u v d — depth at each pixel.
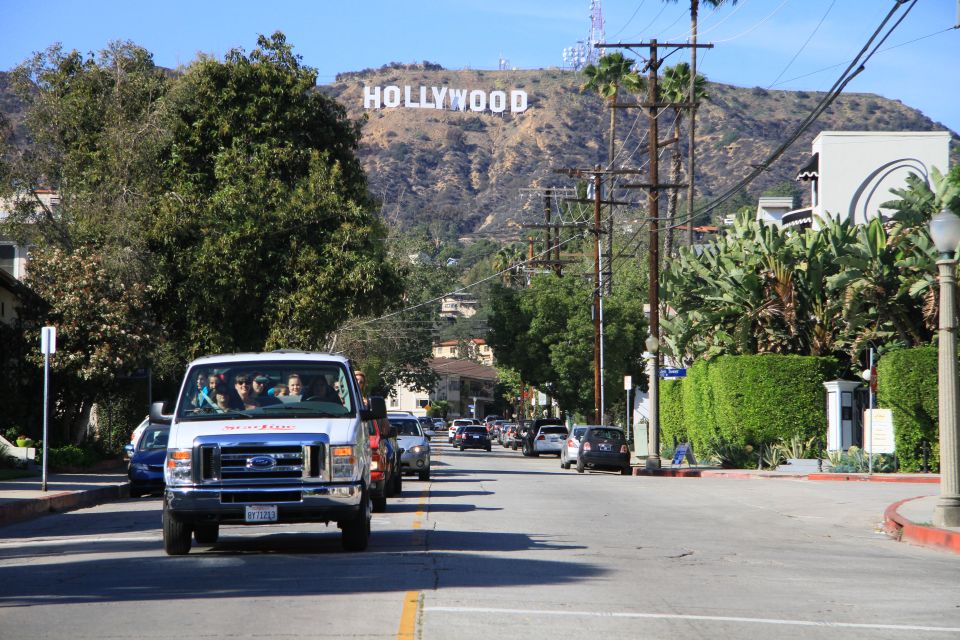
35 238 49.66
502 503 28.52
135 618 11.52
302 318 47.19
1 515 24.95
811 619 12.15
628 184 54.12
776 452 48.09
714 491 35.06
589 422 88.50
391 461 29.62
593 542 19.70
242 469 16.38
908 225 44.97
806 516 27.20
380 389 128.00
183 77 49.47
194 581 14.12
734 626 11.54
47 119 50.31
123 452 51.34
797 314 50.88
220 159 48.22
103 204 48.47
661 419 68.94
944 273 22.86
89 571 15.41
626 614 12.03
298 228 48.03
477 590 13.39
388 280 48.69
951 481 22.44
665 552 18.50
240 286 47.38
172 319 49.56
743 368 48.50
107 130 49.22
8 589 13.87
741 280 51.00
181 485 16.38
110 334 43.91
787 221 69.94
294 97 49.59
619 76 89.88
